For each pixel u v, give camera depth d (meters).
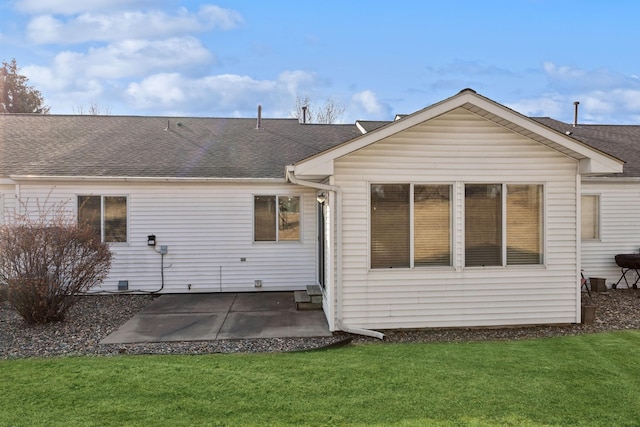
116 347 5.91
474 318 6.88
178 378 4.39
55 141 11.59
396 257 6.79
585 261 10.55
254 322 7.30
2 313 7.80
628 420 3.46
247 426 3.33
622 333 6.47
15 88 33.66
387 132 6.49
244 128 13.67
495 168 6.88
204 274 10.12
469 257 6.89
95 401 3.80
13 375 4.48
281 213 10.34
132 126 13.22
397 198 6.79
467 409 3.65
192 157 10.95
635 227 10.62
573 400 3.85
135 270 9.92
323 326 7.02
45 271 7.00
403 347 5.79
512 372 4.59
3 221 9.55
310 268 10.37
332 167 6.49
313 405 3.72
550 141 6.70
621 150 12.09
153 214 9.94
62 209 9.62
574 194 7.02
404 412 3.59
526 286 6.96
